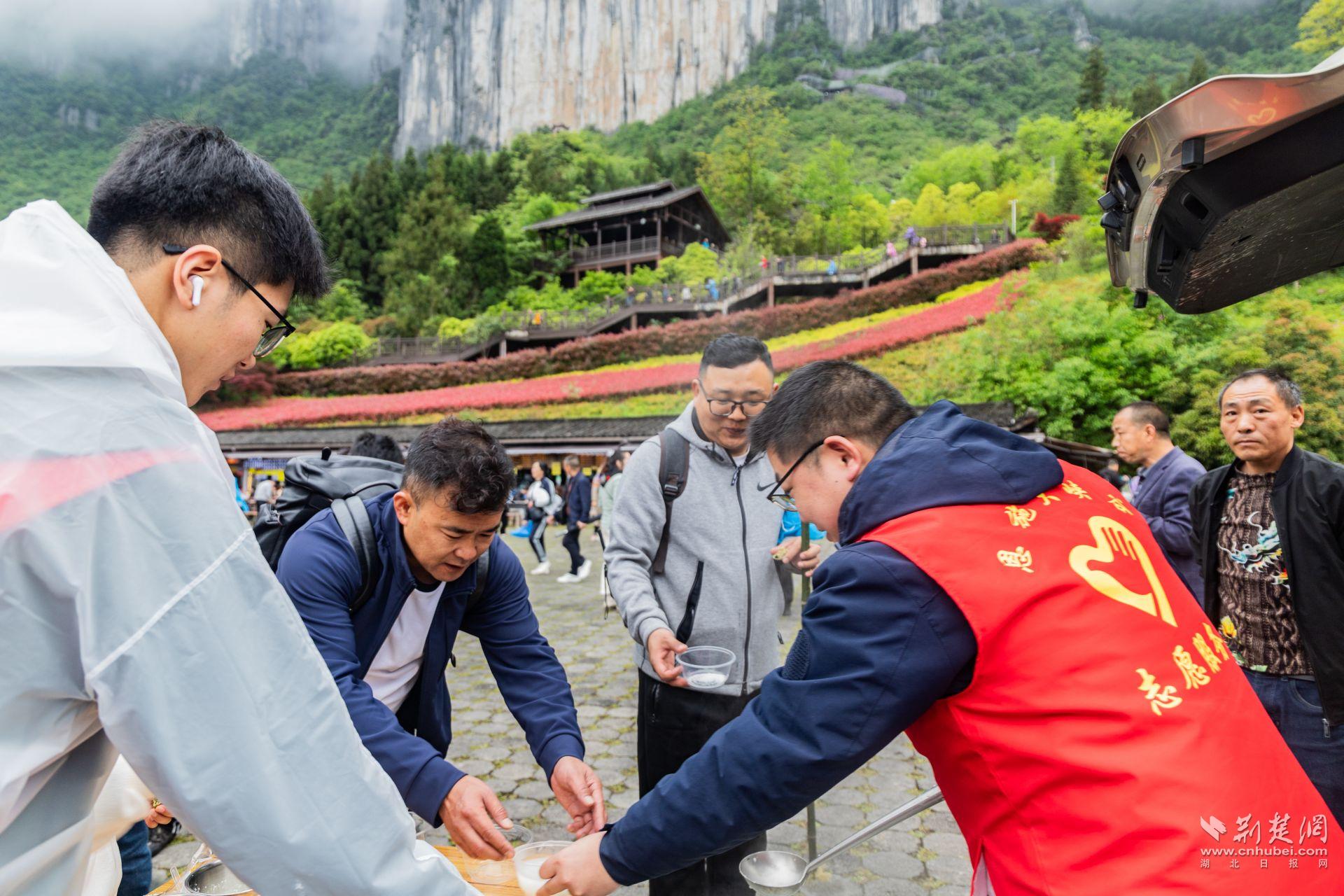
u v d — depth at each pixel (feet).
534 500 36.27
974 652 3.48
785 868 5.00
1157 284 4.70
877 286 126.00
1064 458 25.23
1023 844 3.45
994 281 118.42
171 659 2.54
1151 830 3.14
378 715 4.90
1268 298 60.08
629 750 13.47
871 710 3.48
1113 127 184.75
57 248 2.70
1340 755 7.66
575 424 77.61
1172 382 59.31
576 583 32.58
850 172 240.32
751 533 7.43
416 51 428.97
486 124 409.69
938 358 91.35
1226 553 8.53
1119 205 4.38
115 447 2.55
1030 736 3.39
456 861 5.14
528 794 11.81
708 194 227.61
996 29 357.20
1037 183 174.91
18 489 2.40
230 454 91.50
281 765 2.69
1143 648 3.50
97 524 2.48
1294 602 7.68
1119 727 3.30
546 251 212.23
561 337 146.30
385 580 5.49
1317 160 3.50
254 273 3.19
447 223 226.17
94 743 2.87
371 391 138.21
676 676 6.84
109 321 2.65
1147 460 11.83
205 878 4.50
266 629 2.77
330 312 199.21
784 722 3.64
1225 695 3.57
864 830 5.21
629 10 396.37
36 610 2.46
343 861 2.78
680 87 387.14
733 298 138.21
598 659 19.53
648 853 3.88
